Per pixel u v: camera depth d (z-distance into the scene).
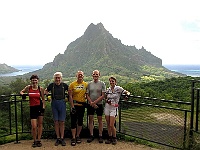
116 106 5.01
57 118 5.03
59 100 4.96
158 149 4.95
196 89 4.36
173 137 4.85
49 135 5.63
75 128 5.16
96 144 5.17
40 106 4.91
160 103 5.59
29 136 5.70
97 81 5.11
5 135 5.27
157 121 5.18
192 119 4.46
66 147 4.98
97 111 5.18
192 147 4.43
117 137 5.54
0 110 5.88
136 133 5.23
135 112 5.55
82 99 5.10
